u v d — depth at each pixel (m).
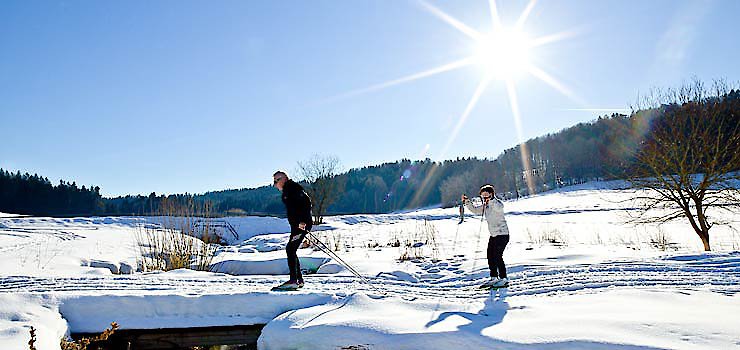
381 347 4.04
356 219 33.34
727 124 11.87
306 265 10.09
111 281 6.41
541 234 18.34
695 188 11.98
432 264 9.49
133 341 5.08
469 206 6.55
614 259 8.10
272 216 32.72
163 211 10.75
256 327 5.15
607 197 41.41
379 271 8.06
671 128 12.37
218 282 6.60
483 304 5.09
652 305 4.61
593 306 4.64
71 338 4.86
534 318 4.33
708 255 7.81
